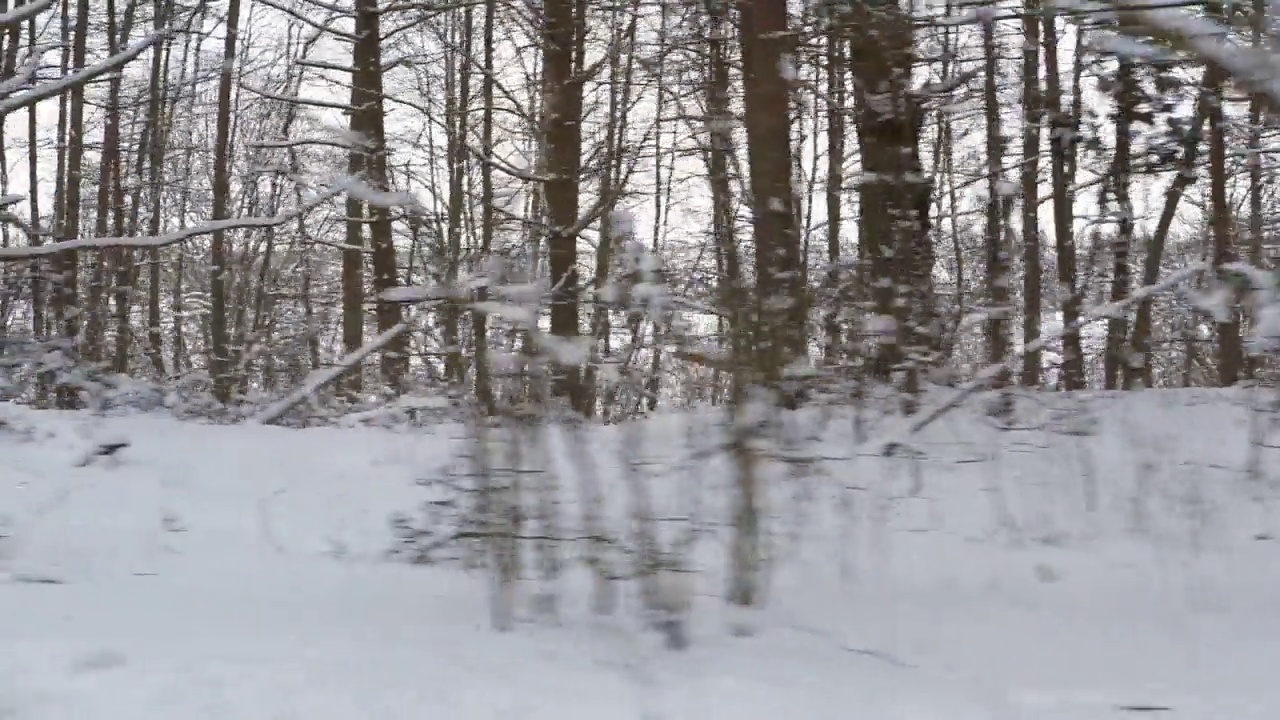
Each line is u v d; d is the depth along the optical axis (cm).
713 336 430
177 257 2319
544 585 395
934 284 822
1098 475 660
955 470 640
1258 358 805
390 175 1005
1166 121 864
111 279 1752
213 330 1462
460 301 431
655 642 359
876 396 690
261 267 2041
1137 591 457
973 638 380
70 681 305
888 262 774
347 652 342
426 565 475
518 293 416
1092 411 832
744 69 625
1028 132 1085
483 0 1132
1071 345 1052
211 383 1260
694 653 348
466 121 1049
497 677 316
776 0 613
